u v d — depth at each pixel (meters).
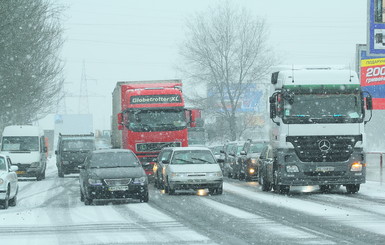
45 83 102.12
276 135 43.44
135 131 60.09
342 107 42.34
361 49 61.50
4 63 79.38
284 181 42.09
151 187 56.19
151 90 60.97
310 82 42.28
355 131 42.22
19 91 87.44
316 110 42.12
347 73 42.72
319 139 42.00
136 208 35.94
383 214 30.27
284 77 42.56
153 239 23.02
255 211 32.66
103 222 29.03
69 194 49.44
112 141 76.56
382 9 53.22
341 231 24.41
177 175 45.09
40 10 81.62
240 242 21.91
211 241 22.27
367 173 54.09
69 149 79.75
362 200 38.19
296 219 28.64
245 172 62.19
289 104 42.03
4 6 70.12
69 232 25.64
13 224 28.95
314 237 22.86
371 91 61.03
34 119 116.25
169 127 60.47
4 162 39.47
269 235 23.56
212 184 45.09
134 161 42.19
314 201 37.91
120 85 67.31
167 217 30.64
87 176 39.47
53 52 98.50
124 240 22.88
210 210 33.69
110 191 38.88
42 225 28.36
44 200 43.56
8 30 72.56
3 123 101.12
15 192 39.47
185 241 22.36
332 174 42.12
